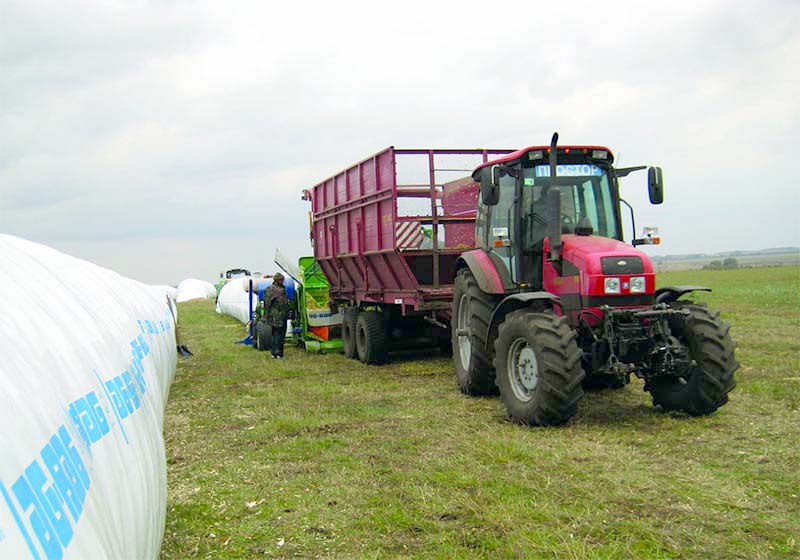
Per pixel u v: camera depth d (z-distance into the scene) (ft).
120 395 10.89
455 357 28.91
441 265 35.35
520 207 24.75
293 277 48.80
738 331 45.68
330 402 27.50
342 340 44.24
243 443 21.84
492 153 35.76
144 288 33.55
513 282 25.07
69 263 18.33
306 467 18.70
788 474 16.28
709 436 19.75
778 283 119.96
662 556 12.30
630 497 15.14
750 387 25.88
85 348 10.47
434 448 19.81
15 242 14.87
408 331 40.06
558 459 17.93
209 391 32.07
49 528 6.38
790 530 13.23
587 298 21.94
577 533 13.41
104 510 8.07
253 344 51.60
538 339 20.98
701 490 15.43
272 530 14.46
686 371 21.56
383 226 35.78
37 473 6.63
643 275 21.89
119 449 9.54
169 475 18.66
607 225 25.07
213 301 140.15
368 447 20.38
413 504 15.37
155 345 22.58
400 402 26.91
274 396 29.35
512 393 22.53
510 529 13.66
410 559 12.77
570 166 25.11
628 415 22.67
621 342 21.26
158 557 12.92
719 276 165.99
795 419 21.29
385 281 37.86
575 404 20.75
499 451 18.74
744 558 12.16
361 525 14.44
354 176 39.96
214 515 15.43
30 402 7.34
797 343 38.99
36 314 9.80
